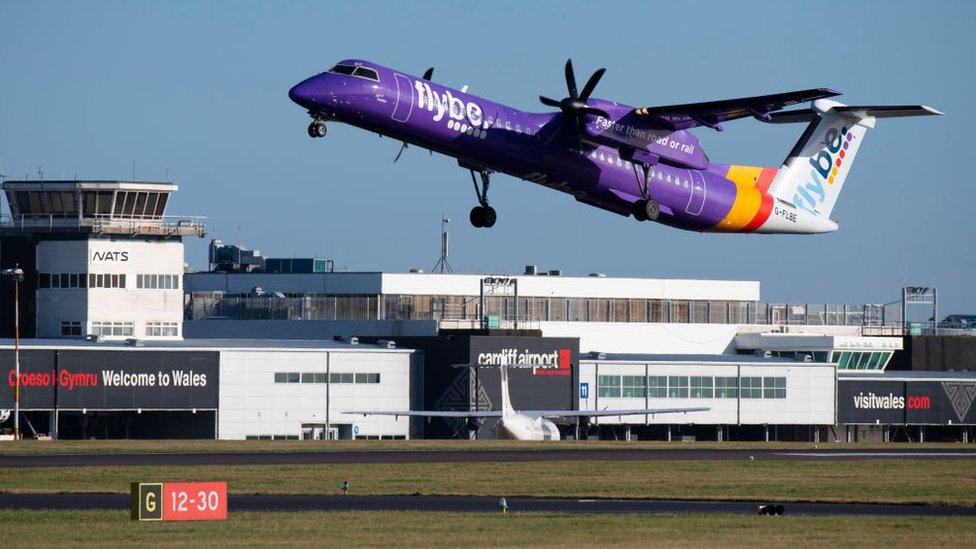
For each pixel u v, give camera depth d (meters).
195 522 137.12
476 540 125.56
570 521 140.38
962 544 125.00
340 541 124.56
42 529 131.12
